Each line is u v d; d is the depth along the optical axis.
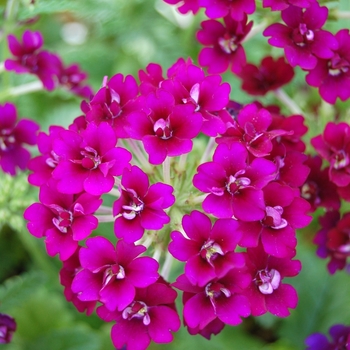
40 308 0.28
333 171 0.22
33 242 0.28
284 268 0.20
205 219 0.19
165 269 0.21
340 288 0.28
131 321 0.19
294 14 0.22
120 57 0.31
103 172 0.19
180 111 0.19
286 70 0.24
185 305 0.19
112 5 0.29
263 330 0.29
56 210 0.20
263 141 0.20
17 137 0.25
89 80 0.31
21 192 0.24
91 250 0.19
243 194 0.19
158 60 0.30
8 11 0.26
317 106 0.27
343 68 0.22
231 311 0.19
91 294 0.19
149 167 0.21
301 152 0.21
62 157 0.20
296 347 0.28
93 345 0.27
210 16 0.22
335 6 0.25
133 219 0.19
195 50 0.30
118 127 0.20
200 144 0.24
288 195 0.19
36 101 0.31
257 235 0.19
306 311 0.28
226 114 0.21
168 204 0.19
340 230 0.22
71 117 0.30
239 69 0.23
